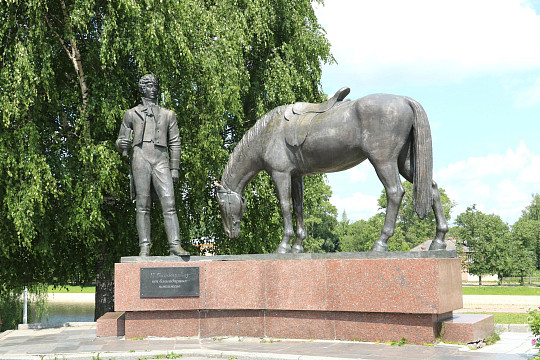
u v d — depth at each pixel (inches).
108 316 336.5
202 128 476.7
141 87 324.8
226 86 478.0
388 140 271.0
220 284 300.0
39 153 422.6
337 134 283.3
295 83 596.7
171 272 299.6
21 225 402.6
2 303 734.5
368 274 268.7
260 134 318.0
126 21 447.2
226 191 328.2
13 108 395.9
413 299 255.4
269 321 292.5
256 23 556.4
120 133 325.4
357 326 270.8
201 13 486.9
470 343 252.5
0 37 416.5
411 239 2369.6
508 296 1071.6
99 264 534.9
